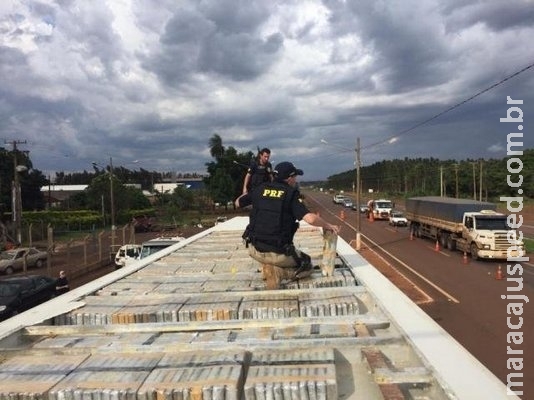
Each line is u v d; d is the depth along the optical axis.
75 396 2.53
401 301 4.16
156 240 20.56
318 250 7.31
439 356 2.89
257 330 3.65
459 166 76.75
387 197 110.31
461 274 23.23
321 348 3.20
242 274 5.70
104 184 64.25
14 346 3.57
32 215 56.50
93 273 29.17
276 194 4.62
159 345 3.22
